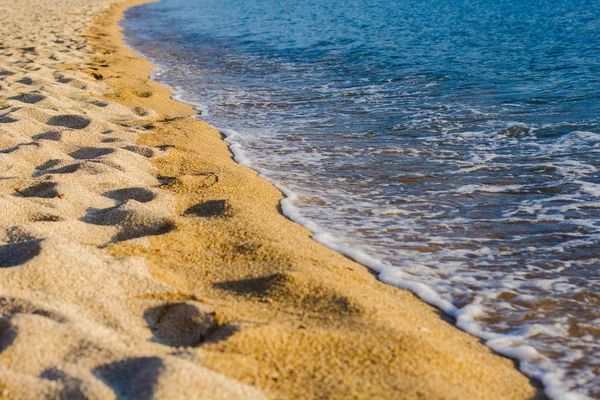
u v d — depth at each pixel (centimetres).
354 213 587
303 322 362
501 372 345
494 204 600
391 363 325
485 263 487
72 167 643
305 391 303
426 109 973
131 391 284
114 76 1250
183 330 354
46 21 2273
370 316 367
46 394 278
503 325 403
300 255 462
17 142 729
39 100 934
